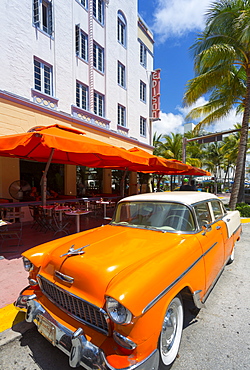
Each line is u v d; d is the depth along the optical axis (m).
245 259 5.20
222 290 3.75
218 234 3.51
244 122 10.83
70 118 10.57
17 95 8.23
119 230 3.19
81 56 11.67
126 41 15.15
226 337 2.61
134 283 1.83
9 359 2.30
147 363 1.72
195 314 3.03
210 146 40.44
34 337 2.63
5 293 3.36
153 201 3.36
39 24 9.25
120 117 14.97
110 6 13.48
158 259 2.20
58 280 2.29
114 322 1.71
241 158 10.97
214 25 9.60
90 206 9.81
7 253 5.04
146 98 18.09
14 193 8.12
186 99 11.45
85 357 1.76
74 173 12.45
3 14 7.95
